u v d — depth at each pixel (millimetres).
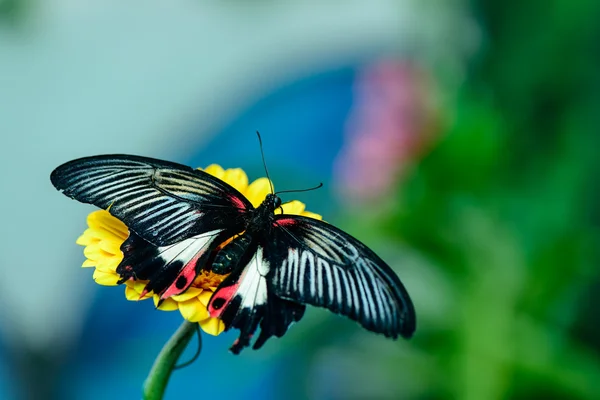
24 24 951
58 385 1274
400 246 1067
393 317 816
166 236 826
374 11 1514
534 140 1077
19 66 1421
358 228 1064
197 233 832
